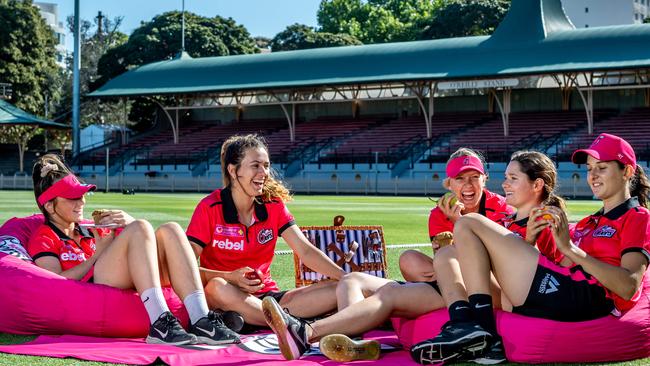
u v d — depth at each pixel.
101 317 5.49
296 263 6.78
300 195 39.19
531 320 4.87
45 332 5.62
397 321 5.48
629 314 5.04
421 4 94.94
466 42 44.56
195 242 5.89
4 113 53.22
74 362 4.78
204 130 52.91
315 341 5.04
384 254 7.02
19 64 63.31
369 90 47.72
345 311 5.11
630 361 4.97
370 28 88.56
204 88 48.44
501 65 41.66
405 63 44.41
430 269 5.92
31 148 67.12
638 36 40.41
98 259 5.70
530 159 5.54
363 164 42.25
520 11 43.69
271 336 5.62
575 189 34.66
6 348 5.11
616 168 5.18
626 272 4.89
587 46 40.91
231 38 69.00
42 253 5.87
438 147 42.50
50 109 72.38
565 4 95.19
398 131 46.06
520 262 4.96
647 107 42.31
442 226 6.19
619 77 41.88
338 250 6.93
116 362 4.77
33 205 25.25
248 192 5.86
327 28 92.75
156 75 51.31
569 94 44.28
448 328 4.83
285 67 48.00
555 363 4.85
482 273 4.94
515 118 44.16
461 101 47.31
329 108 51.00
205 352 5.01
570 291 4.90
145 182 45.41
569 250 4.82
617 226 5.13
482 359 4.85
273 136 49.12
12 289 5.61
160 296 5.41
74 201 5.93
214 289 5.75
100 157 50.25
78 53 51.84
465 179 6.07
